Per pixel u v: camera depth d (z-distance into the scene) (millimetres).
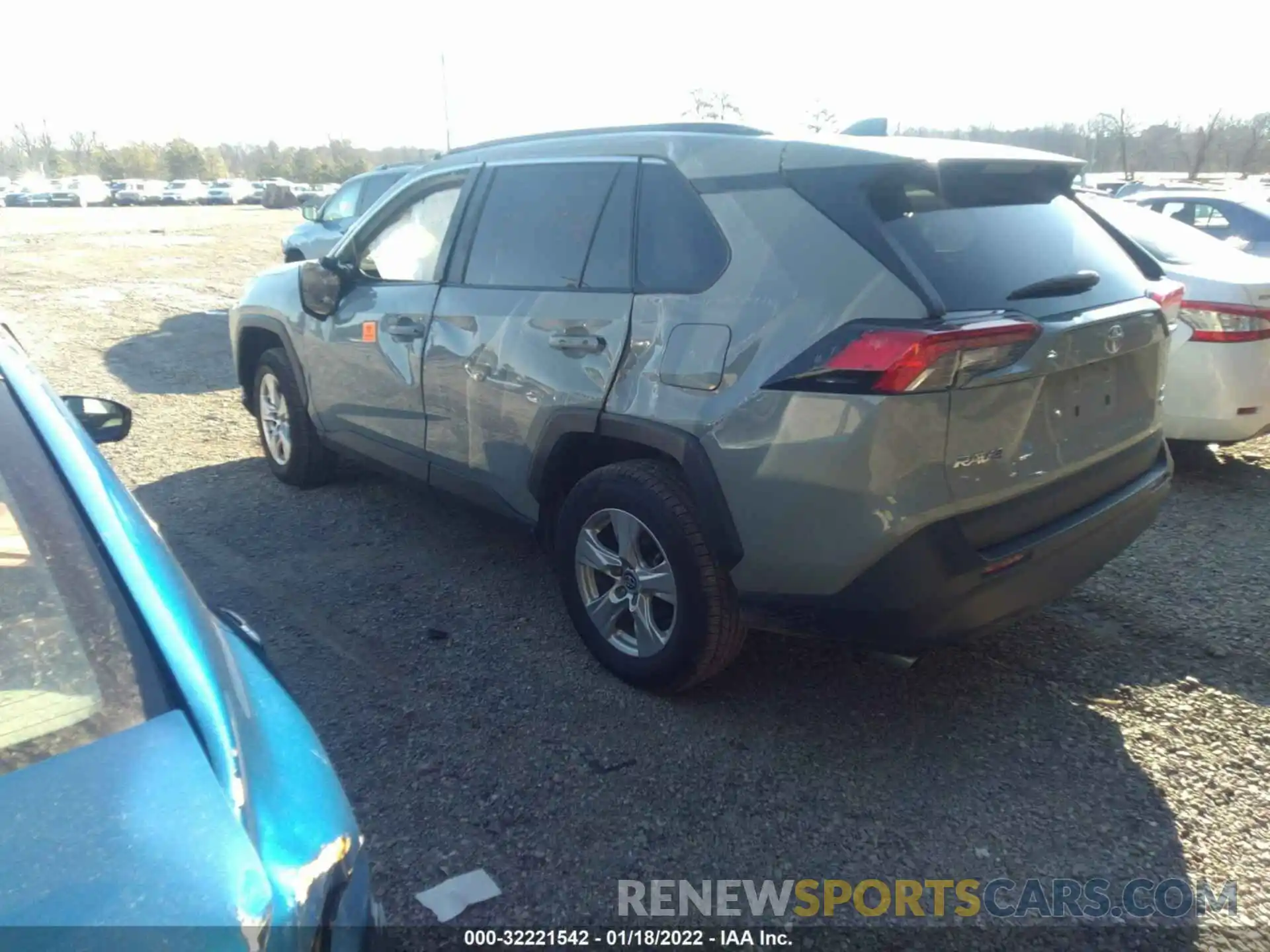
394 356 4523
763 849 2820
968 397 2773
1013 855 2812
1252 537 5191
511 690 3613
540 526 3996
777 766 3184
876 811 2986
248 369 6023
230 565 4691
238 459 6352
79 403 3100
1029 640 4055
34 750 1482
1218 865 2789
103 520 1817
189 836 1403
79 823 1383
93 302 13219
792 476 2932
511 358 3846
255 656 2043
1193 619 4234
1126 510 3389
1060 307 3023
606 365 3473
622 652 3615
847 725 3430
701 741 3314
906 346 2682
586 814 2939
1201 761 3260
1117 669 3832
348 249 5051
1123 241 3672
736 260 3152
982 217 3156
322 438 5336
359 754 3213
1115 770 3207
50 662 1595
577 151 3848
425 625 4105
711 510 3150
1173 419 5930
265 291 5633
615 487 3467
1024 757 3266
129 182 64812
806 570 2982
